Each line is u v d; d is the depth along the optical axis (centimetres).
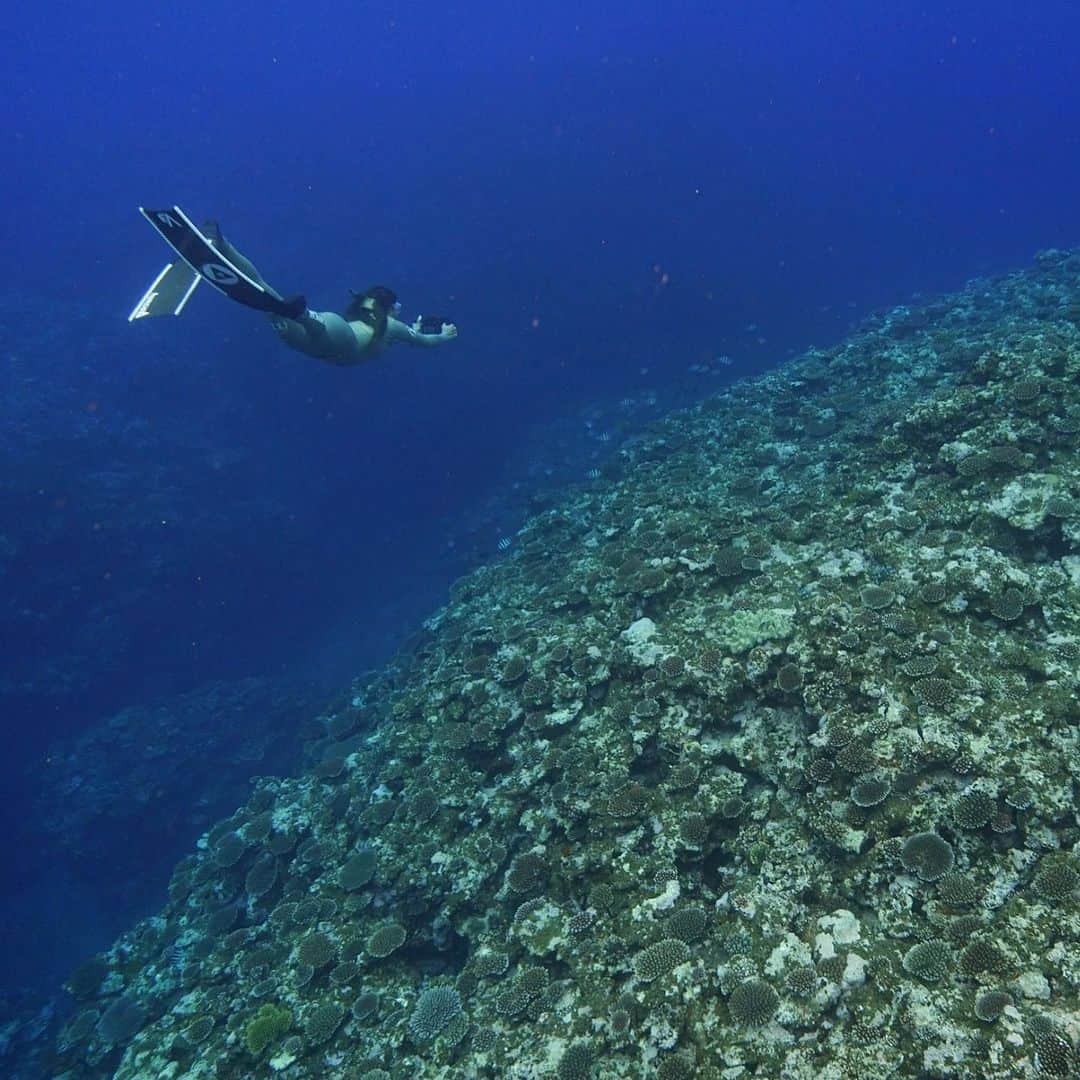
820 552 765
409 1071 523
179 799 1841
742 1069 388
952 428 834
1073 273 1545
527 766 707
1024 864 414
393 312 445
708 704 632
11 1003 1425
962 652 543
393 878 689
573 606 925
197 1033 638
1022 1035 337
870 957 410
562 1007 493
